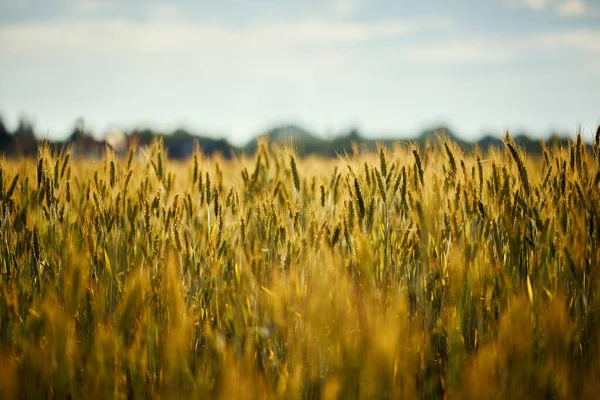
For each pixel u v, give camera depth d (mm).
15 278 3293
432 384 2660
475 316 3039
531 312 2744
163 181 4215
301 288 3000
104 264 3477
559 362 2441
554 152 3623
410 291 3209
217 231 3525
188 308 3137
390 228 3598
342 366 2354
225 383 2199
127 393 2721
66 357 2400
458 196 3395
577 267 2924
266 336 2873
